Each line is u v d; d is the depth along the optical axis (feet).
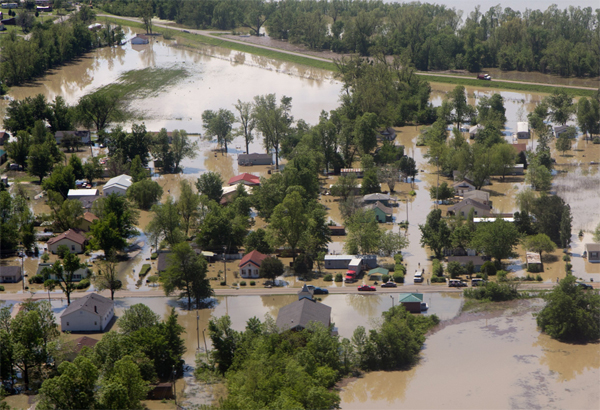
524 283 562.66
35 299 541.75
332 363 428.56
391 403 402.52
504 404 401.29
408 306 518.37
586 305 490.90
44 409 347.77
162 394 400.67
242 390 364.38
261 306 528.63
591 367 441.68
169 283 523.29
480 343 476.13
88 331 485.15
